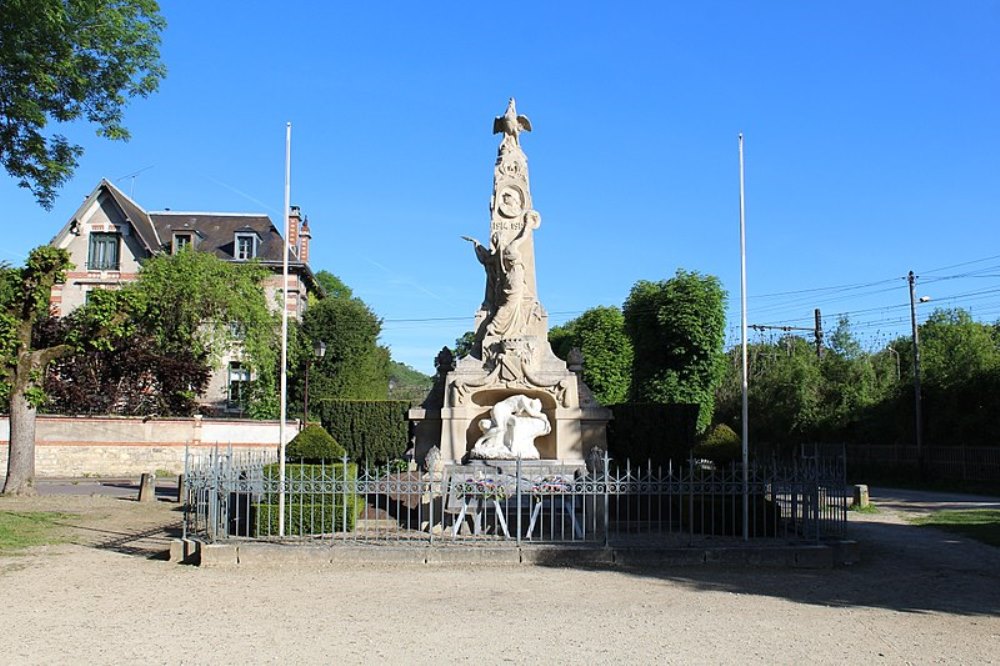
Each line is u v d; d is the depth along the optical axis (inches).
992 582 496.1
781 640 347.3
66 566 526.3
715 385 1621.6
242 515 673.0
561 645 335.9
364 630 359.6
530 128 802.8
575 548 529.7
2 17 737.0
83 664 309.1
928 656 326.6
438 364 777.6
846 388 1899.6
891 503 1125.1
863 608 414.3
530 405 717.3
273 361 1727.4
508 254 748.0
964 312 2308.1
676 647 334.0
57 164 887.1
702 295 1593.3
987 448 1465.3
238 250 2041.1
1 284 1082.7
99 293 990.4
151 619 380.8
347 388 1957.4
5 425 1393.9
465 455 719.7
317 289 2365.9
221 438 1551.4
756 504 624.1
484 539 568.7
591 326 1967.3
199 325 1668.3
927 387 1663.4
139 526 732.0
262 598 426.9
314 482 569.9
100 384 1549.0
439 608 403.2
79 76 852.6
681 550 530.3
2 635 352.2
